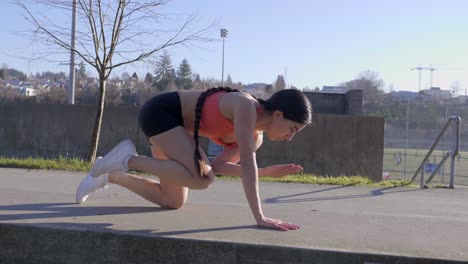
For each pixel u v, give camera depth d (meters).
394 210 4.72
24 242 3.19
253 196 3.25
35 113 14.59
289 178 7.27
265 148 13.46
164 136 3.36
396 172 15.62
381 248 2.92
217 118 3.32
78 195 3.97
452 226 3.62
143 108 3.53
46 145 14.54
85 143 14.41
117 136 14.01
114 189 5.09
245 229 3.25
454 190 6.62
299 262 2.86
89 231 3.10
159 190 3.86
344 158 13.56
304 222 3.58
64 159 8.61
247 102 3.17
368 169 13.53
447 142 15.30
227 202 4.69
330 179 7.29
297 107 3.21
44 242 3.16
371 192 6.15
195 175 3.31
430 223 3.71
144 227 3.23
